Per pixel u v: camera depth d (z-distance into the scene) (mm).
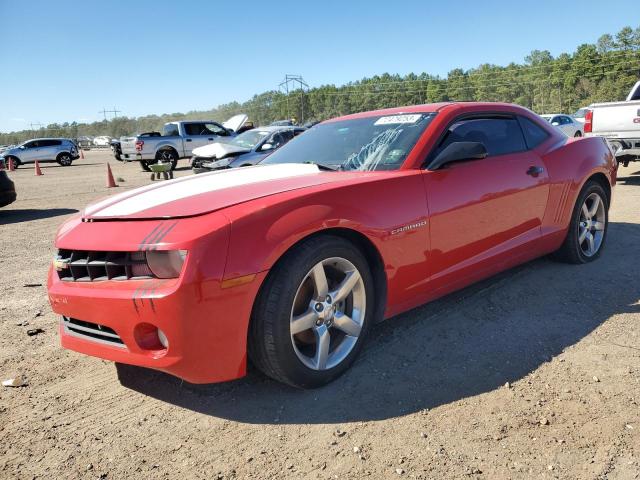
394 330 3221
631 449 1994
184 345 2135
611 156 4586
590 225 4410
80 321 2488
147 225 2301
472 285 3965
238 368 2283
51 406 2547
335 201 2520
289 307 2324
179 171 19656
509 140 3676
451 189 3045
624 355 2756
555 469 1904
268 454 2088
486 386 2516
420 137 3107
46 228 8203
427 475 1907
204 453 2117
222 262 2145
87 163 32000
